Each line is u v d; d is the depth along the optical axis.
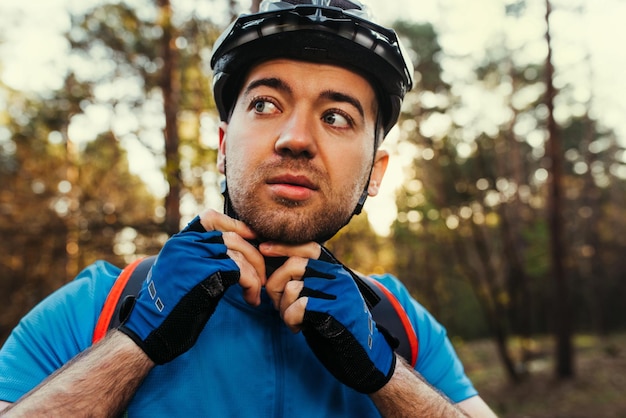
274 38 1.13
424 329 1.43
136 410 1.04
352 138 1.16
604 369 12.27
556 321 12.00
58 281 7.78
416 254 12.56
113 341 1.00
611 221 22.69
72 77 6.45
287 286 1.07
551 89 11.86
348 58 1.15
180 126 5.68
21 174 9.01
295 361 1.17
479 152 11.15
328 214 1.12
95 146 8.48
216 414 1.07
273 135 1.11
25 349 1.11
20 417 0.90
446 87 10.63
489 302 11.94
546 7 11.48
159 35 6.08
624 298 23.64
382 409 1.11
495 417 1.42
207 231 1.10
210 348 1.13
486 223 12.14
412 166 10.35
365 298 1.21
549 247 12.51
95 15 6.32
